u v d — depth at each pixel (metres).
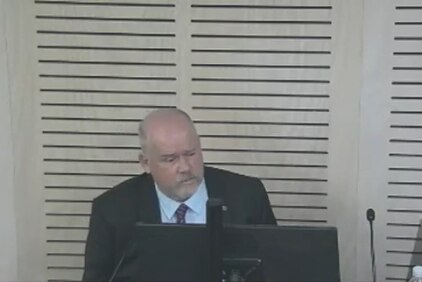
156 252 1.42
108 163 2.74
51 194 2.78
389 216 2.68
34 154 2.74
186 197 2.02
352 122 2.62
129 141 2.71
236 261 1.42
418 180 2.64
